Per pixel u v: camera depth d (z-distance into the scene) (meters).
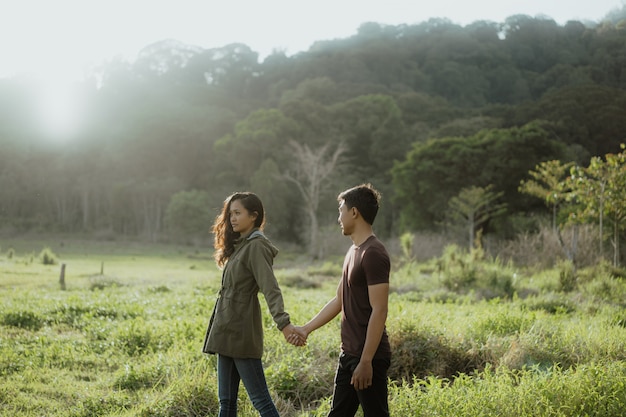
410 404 4.56
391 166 79.88
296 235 73.06
